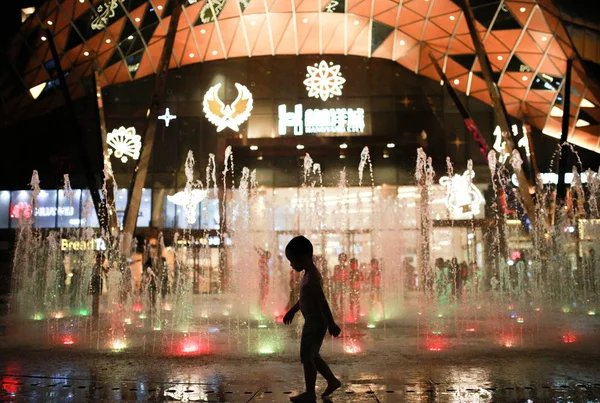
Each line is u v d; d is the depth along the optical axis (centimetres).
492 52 3244
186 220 3262
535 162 3356
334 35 3422
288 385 660
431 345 977
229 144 3117
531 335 1112
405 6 3133
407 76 3494
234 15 3238
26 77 3148
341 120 3416
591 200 3139
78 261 3069
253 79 3475
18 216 3294
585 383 660
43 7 2795
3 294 2522
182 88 3459
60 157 3366
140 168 2512
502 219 3247
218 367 777
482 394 605
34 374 730
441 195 3303
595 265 2500
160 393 619
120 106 3447
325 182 3253
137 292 2289
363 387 643
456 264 2770
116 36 3194
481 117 3447
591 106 3198
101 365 795
